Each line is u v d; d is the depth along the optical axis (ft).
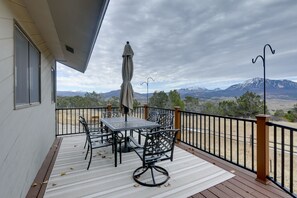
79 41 11.28
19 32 7.47
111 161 11.25
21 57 7.73
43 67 12.09
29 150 8.36
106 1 6.34
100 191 7.81
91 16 7.63
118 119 15.02
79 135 18.56
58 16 8.45
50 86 14.93
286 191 7.45
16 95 7.07
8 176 6.04
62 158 11.86
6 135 5.90
